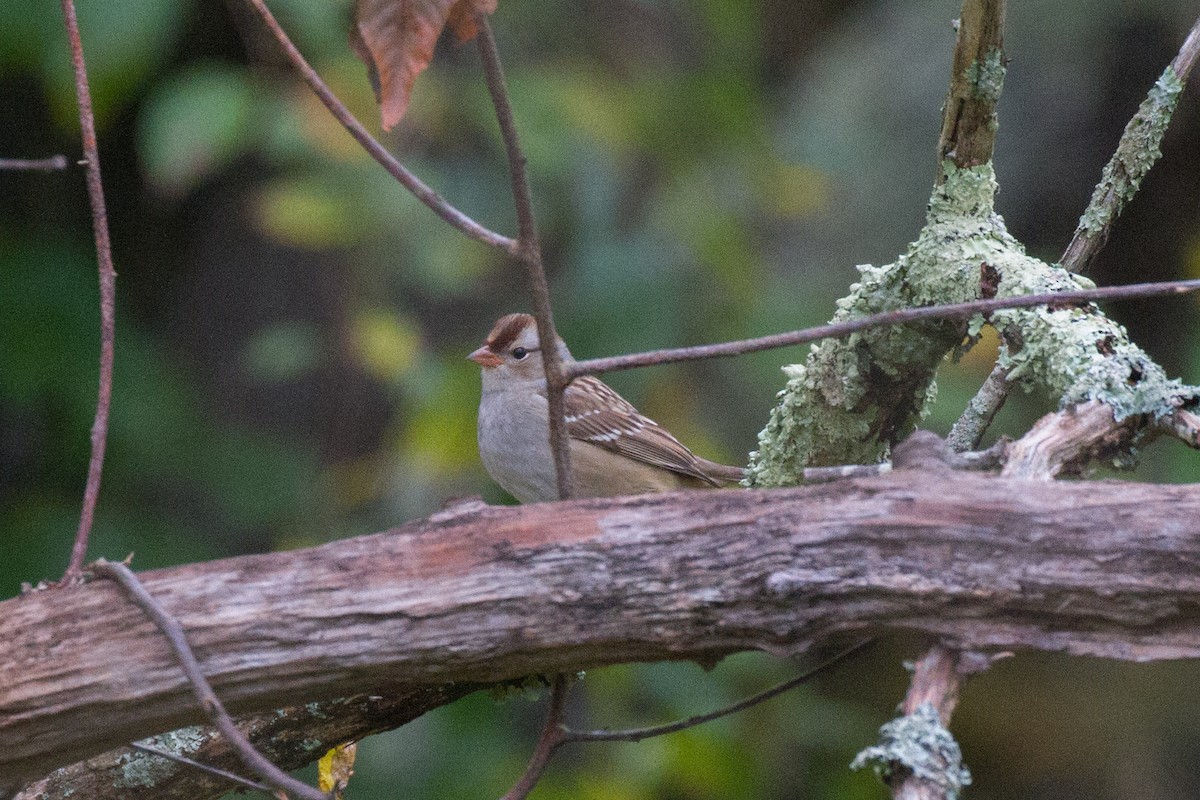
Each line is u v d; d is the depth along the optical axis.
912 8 11.42
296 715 5.00
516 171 3.87
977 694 11.82
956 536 3.60
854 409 5.20
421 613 3.76
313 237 8.34
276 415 9.58
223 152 8.52
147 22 7.98
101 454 4.14
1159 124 5.11
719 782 8.52
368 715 5.07
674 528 3.75
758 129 9.45
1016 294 4.49
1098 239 5.22
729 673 8.86
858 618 3.65
